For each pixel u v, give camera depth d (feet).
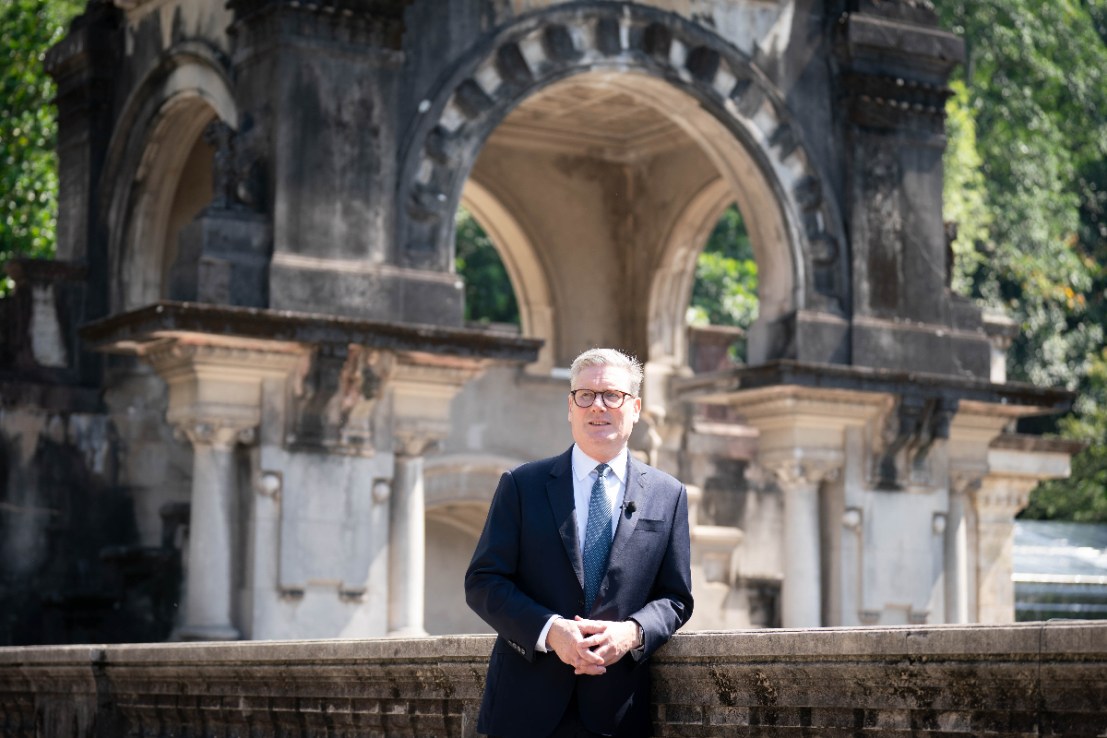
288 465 60.08
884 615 70.28
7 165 95.61
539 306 82.84
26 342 68.69
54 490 67.92
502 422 78.23
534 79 65.00
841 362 69.72
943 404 70.18
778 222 69.87
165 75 68.23
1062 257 123.44
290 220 60.18
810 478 69.41
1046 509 123.85
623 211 84.74
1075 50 127.34
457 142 63.57
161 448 69.21
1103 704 16.43
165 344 59.62
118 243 70.33
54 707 36.70
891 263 71.10
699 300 128.16
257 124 61.36
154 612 67.00
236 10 62.90
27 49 95.66
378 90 62.08
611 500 20.72
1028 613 86.94
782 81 69.82
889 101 71.36
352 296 60.64
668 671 20.94
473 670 24.47
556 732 20.15
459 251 123.24
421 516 62.54
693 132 69.92
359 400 60.54
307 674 28.25
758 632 19.92
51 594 66.95
